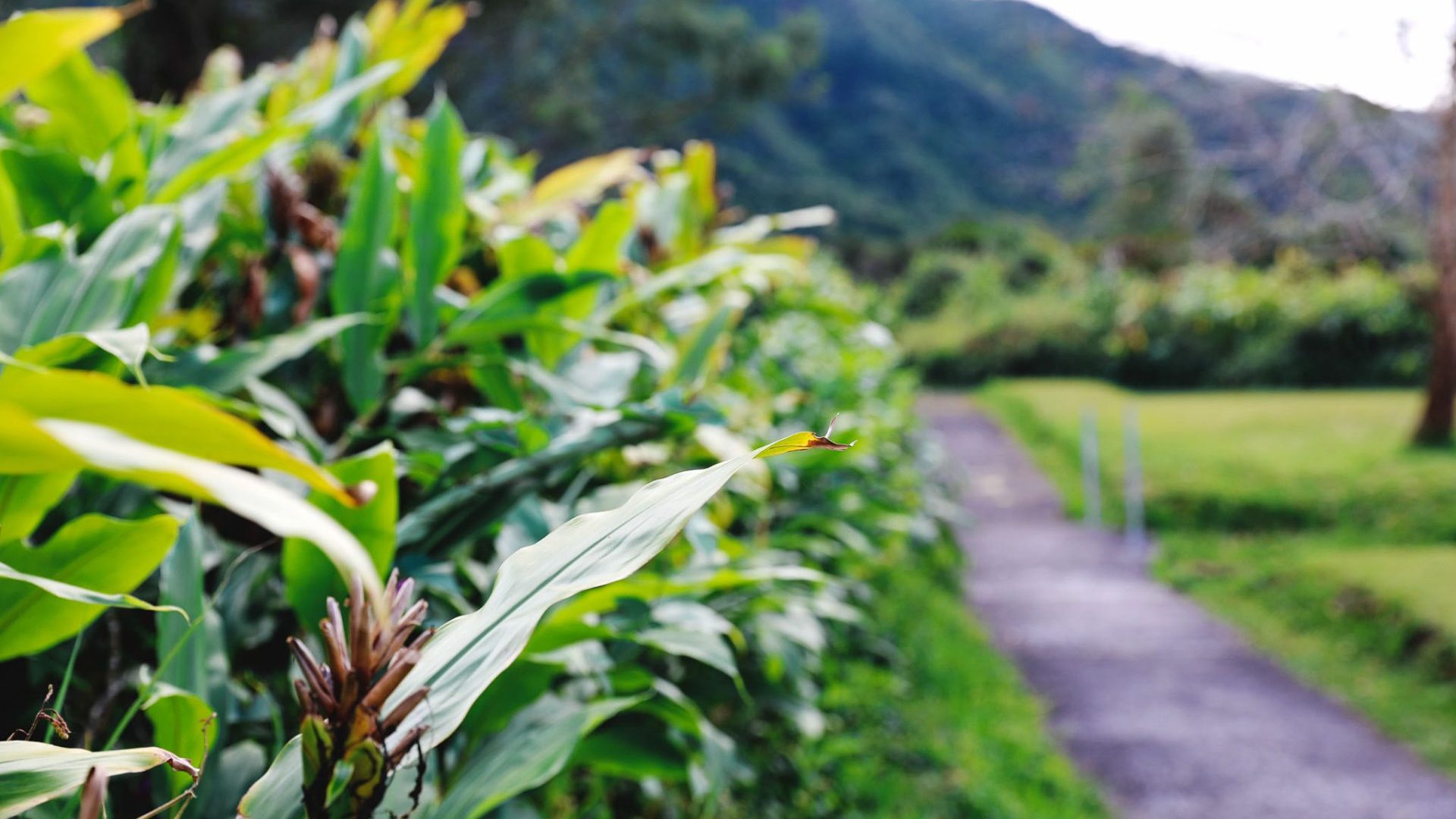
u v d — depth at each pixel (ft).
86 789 1.71
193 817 3.31
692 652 4.50
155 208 3.98
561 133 46.93
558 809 6.37
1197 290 64.28
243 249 6.02
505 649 2.18
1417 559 26.35
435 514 4.12
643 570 5.84
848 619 8.09
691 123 53.47
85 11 1.73
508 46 42.93
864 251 109.19
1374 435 42.09
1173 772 16.43
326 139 6.84
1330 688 20.30
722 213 9.94
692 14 47.57
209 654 3.62
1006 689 18.97
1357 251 48.55
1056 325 72.64
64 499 4.00
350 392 5.16
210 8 26.13
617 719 4.89
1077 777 15.74
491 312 5.34
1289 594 26.11
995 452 48.19
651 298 7.96
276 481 4.17
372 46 7.45
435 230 5.57
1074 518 36.29
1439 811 15.12
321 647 3.72
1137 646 22.86
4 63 1.75
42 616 2.88
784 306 14.79
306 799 2.02
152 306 4.25
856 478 12.92
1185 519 34.60
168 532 2.92
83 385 1.43
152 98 24.70
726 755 4.96
